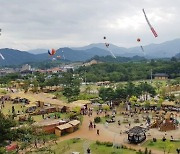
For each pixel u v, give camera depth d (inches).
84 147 3983.8
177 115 6205.7
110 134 4768.7
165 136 4603.8
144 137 4392.2
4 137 1724.9
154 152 3794.3
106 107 6786.4
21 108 6722.4
